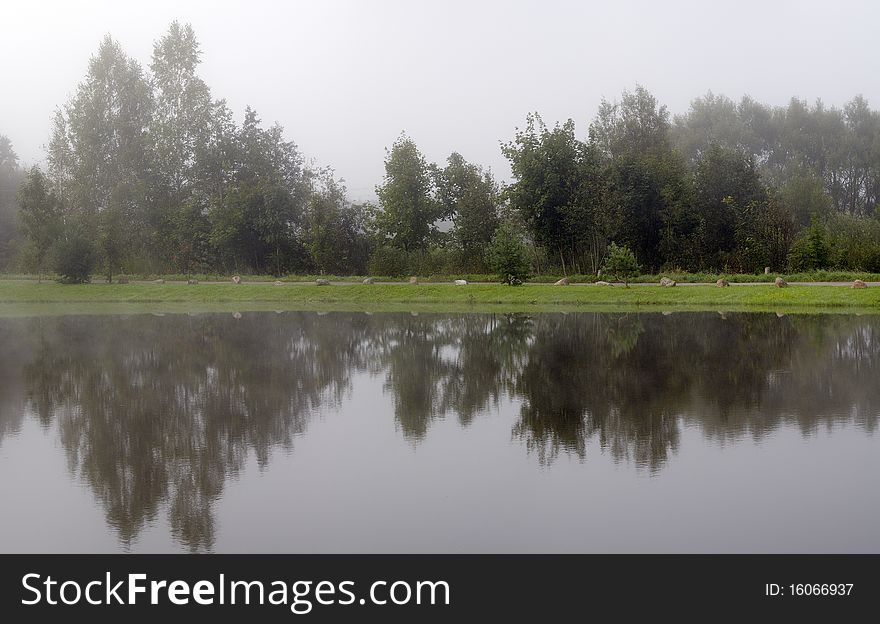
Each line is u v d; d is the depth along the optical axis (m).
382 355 24.50
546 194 50.94
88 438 14.10
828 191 80.38
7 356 24.83
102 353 25.45
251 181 64.50
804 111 83.31
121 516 10.13
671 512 9.80
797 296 39.16
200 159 64.12
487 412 15.80
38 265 59.53
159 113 67.06
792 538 9.00
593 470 11.58
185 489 11.12
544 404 16.42
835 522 9.40
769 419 14.58
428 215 56.78
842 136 80.56
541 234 52.53
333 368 21.98
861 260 47.75
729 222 53.59
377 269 60.19
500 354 24.17
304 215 65.44
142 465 12.36
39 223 57.31
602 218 50.34
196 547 9.16
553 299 43.94
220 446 13.41
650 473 11.38
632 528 9.35
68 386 19.42
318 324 34.72
